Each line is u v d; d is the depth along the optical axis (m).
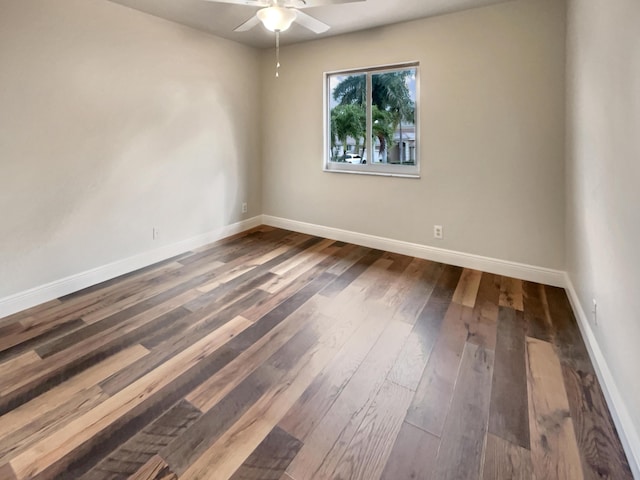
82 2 2.58
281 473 1.25
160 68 3.19
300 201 4.33
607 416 1.50
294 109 4.14
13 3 2.24
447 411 1.55
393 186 3.58
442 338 2.12
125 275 3.09
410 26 3.17
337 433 1.43
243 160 4.29
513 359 1.91
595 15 1.78
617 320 1.48
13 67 2.28
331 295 2.70
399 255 3.60
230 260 3.46
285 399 1.62
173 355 1.95
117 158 2.96
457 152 3.13
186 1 2.75
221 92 3.84
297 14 2.27
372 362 1.89
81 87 2.65
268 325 2.27
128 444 1.37
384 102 3.61
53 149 2.54
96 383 1.72
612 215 1.55
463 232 3.23
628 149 1.35
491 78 2.87
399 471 1.26
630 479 1.21
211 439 1.40
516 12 2.70
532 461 1.29
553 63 2.62
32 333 2.16
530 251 2.93
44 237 2.55
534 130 2.76
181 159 3.53
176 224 3.58
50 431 1.43
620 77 1.42
